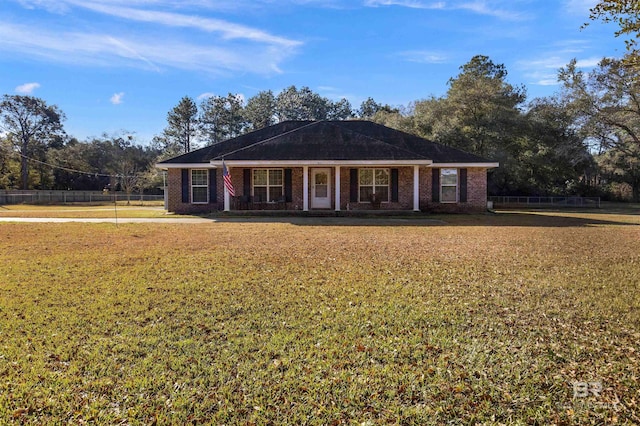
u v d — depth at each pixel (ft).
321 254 28.91
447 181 71.51
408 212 66.28
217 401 9.60
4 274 22.22
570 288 19.67
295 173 70.64
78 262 25.66
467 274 22.66
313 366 11.38
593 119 108.17
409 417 9.07
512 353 12.30
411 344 12.93
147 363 11.43
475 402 9.68
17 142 188.44
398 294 18.53
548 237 38.96
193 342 12.93
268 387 10.23
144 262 25.72
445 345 12.86
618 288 19.66
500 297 18.11
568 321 15.11
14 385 10.19
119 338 13.23
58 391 9.97
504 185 134.31
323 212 65.46
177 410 9.24
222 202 71.46
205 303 17.01
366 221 55.88
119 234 40.32
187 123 203.21
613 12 17.40
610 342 13.19
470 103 117.50
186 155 73.26
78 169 205.98
